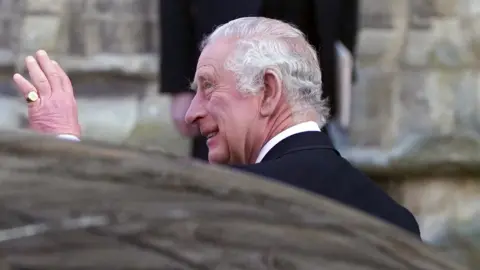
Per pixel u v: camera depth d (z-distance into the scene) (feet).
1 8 94.12
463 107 94.73
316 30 64.18
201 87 37.88
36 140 20.10
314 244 19.25
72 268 17.60
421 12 95.09
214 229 18.80
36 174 19.10
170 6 64.08
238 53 36.94
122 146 21.11
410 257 20.30
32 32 93.91
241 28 37.42
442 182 92.48
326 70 64.64
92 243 17.95
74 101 38.96
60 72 39.22
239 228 18.98
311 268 18.79
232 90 37.01
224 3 62.49
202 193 19.72
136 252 18.04
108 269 17.70
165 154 21.30
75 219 18.24
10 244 17.72
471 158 91.61
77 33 94.58
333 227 20.03
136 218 18.51
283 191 21.02
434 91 94.73
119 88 93.86
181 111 64.80
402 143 93.76
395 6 94.73
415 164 91.50
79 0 94.79
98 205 18.58
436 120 94.58
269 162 34.55
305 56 37.09
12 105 90.94
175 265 18.08
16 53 93.71
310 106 36.88
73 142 20.44
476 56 95.04
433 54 94.84
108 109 92.84
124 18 94.79
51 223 18.11
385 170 91.61
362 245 19.85
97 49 94.53
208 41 38.17
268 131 36.76
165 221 18.62
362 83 94.27
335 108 66.08
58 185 18.89
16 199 18.42
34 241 17.80
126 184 19.34
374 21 94.68
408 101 94.89
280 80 36.58
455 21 95.04
